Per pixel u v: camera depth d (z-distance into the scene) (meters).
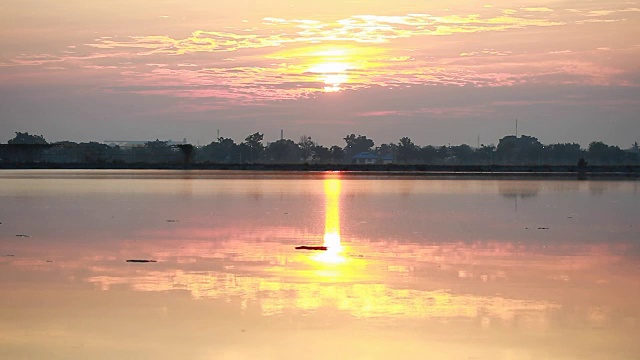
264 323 23.98
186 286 29.12
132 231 47.66
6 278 30.56
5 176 139.75
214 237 44.66
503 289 28.92
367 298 27.31
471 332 23.19
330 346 21.84
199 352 21.30
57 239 43.19
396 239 44.03
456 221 55.84
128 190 94.44
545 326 23.81
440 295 27.84
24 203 71.62
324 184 116.50
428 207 69.88
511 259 36.25
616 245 41.72
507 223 54.56
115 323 23.91
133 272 32.03
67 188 97.69
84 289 28.50
